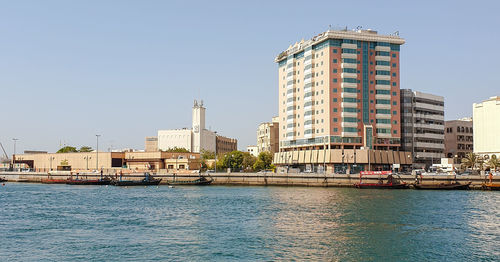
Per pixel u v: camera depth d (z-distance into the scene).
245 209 86.81
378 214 78.88
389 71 186.75
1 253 51.59
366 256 50.28
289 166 199.75
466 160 184.00
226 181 163.38
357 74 183.50
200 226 67.81
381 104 184.88
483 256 50.44
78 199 108.69
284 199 105.88
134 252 51.78
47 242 57.00
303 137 195.88
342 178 149.12
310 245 55.03
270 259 48.78
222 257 49.53
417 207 88.44
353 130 181.75
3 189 147.25
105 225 69.06
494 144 187.62
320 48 187.38
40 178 199.25
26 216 78.62
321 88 185.75
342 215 77.94
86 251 52.31
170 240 57.94
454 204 93.62
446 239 58.38
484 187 134.62
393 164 176.62
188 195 119.00
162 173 177.62
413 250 52.88
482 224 68.75
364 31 189.25
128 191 136.12
